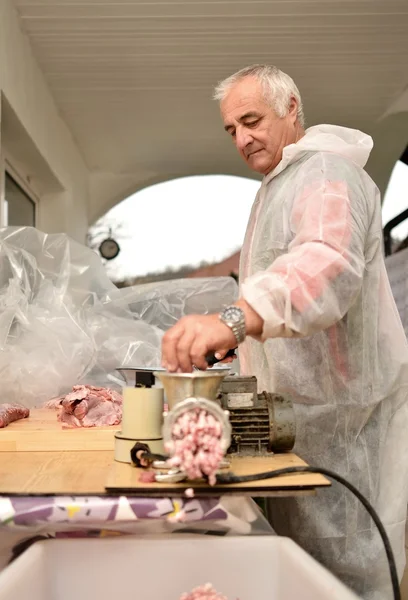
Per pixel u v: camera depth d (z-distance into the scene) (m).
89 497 1.07
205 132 5.50
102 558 1.08
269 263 1.72
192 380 1.13
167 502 1.06
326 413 1.65
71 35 3.81
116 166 6.35
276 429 1.31
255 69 1.83
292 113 1.87
